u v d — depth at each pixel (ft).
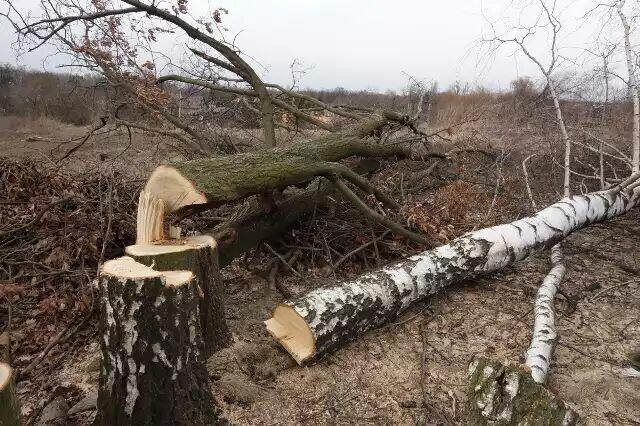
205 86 17.01
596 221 14.92
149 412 6.95
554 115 19.89
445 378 9.05
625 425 7.79
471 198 15.56
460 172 19.95
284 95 19.44
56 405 7.97
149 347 6.84
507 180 18.58
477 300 12.19
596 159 19.85
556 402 6.77
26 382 8.80
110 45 15.83
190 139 17.53
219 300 9.28
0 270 11.76
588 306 11.76
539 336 9.41
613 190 15.35
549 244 13.15
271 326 9.80
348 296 9.73
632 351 9.80
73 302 10.58
